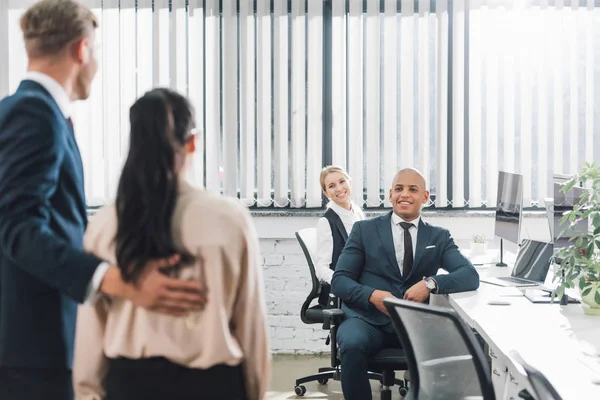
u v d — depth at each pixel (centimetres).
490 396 237
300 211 546
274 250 552
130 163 163
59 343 186
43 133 174
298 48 542
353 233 392
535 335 283
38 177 171
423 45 538
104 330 170
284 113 544
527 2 536
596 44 536
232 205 166
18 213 167
